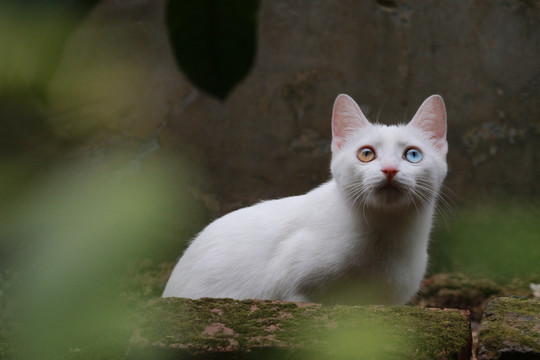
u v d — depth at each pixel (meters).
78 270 0.97
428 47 7.66
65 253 0.96
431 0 7.59
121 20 5.33
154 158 5.39
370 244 4.55
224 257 5.05
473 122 7.71
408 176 4.38
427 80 7.70
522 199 7.63
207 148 7.53
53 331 1.29
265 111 7.66
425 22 7.62
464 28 7.63
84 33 4.46
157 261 6.41
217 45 1.04
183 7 1.03
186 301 3.58
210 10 1.04
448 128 7.73
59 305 1.06
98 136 6.02
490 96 7.70
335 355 2.93
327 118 7.72
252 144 7.67
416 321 3.24
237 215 5.34
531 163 7.68
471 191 7.66
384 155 4.51
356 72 7.68
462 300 7.00
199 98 7.37
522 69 7.65
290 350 2.96
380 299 4.78
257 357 2.99
